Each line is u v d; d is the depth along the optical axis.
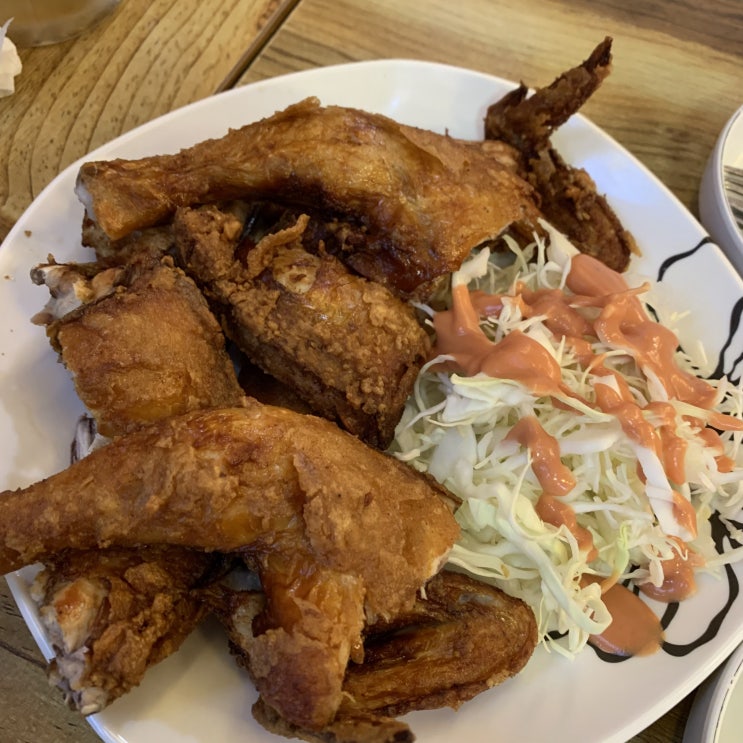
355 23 0.37
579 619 0.25
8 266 0.26
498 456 0.28
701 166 0.37
